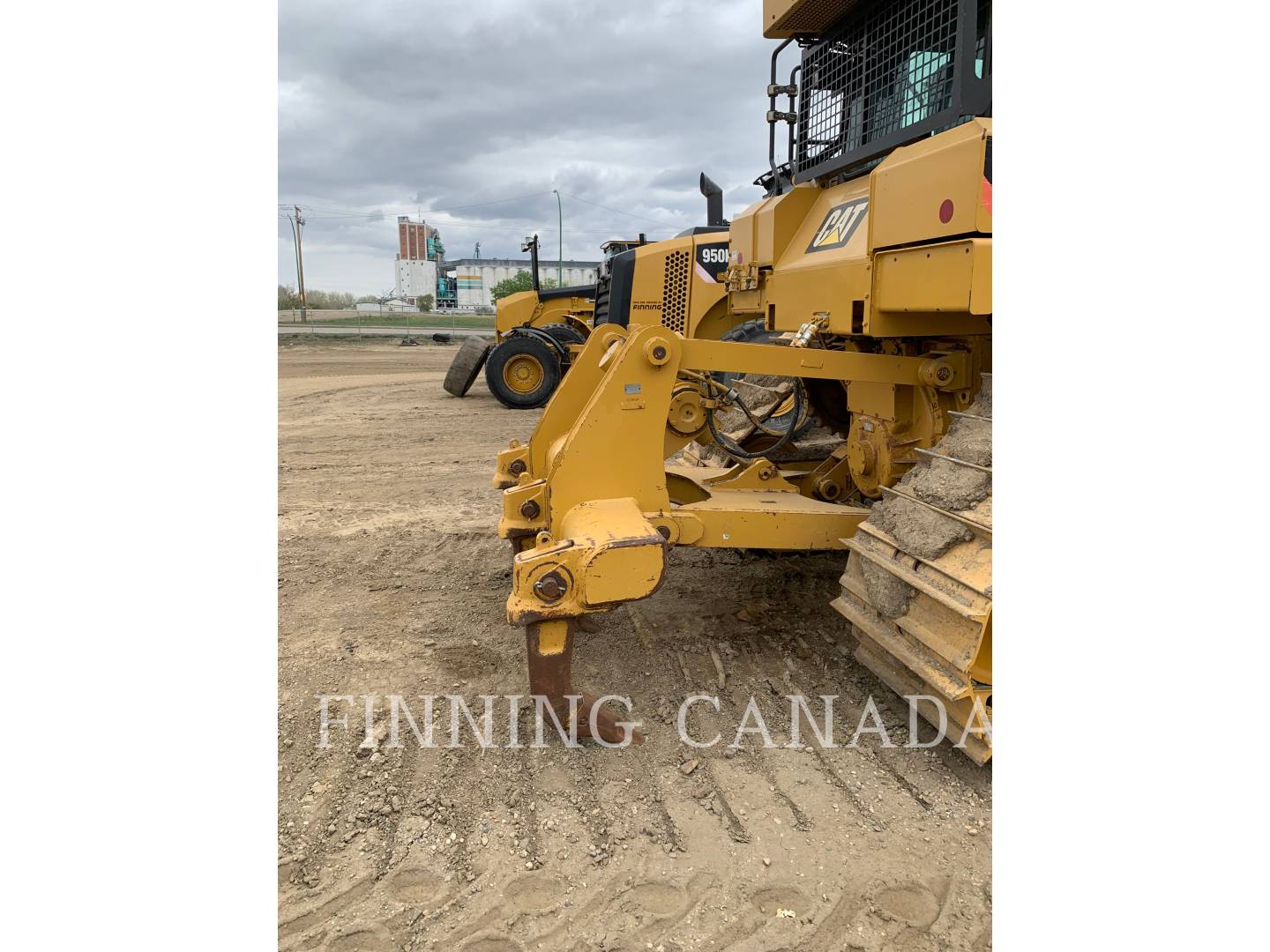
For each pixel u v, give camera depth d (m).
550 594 2.81
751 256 4.95
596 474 3.26
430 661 3.71
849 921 2.21
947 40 3.49
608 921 2.21
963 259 2.96
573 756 2.96
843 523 3.48
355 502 6.63
